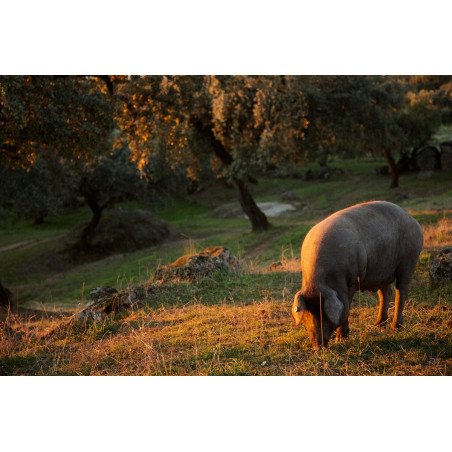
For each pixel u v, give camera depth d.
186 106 23.41
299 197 49.88
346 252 8.02
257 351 8.22
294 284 12.41
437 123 49.88
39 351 9.99
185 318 10.60
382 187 48.00
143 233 40.75
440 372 7.00
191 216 51.62
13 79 16.52
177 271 13.20
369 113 33.03
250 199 33.62
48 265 38.84
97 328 10.72
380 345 7.99
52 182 32.91
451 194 36.62
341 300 7.93
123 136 24.72
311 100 29.86
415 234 9.04
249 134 29.86
